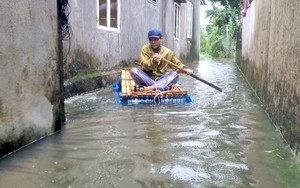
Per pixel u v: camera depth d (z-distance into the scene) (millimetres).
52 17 4344
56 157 3473
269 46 5805
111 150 3680
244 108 5953
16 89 3607
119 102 6449
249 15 11148
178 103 6383
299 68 3449
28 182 2902
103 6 9156
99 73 8805
